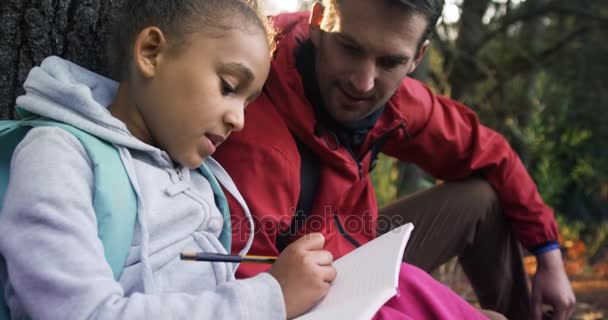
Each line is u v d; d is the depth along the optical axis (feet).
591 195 33.35
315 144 6.61
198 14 4.87
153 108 4.91
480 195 8.68
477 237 8.88
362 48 6.28
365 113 6.69
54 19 6.20
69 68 5.17
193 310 4.26
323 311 4.59
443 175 8.93
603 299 13.01
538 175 25.25
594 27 30.89
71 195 4.27
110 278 4.24
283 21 7.20
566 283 8.64
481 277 9.08
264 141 6.19
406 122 7.90
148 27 4.96
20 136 4.85
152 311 4.17
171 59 4.85
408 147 8.39
